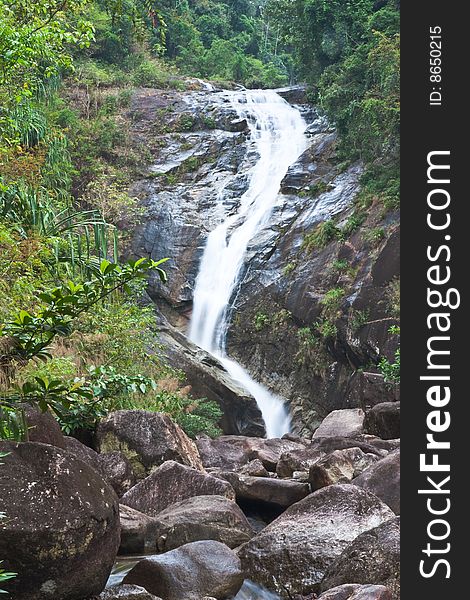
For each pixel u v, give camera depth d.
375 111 26.08
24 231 14.02
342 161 29.62
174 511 9.16
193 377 23.53
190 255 28.69
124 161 33.03
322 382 24.41
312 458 12.70
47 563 5.81
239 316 26.88
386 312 22.69
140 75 39.03
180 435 12.69
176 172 33.06
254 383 25.97
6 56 11.93
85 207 30.58
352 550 6.89
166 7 48.69
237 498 10.91
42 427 8.93
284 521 7.84
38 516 5.83
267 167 32.28
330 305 24.06
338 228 26.06
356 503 7.87
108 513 6.21
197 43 48.69
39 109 25.89
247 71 47.12
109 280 5.38
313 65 33.44
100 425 12.10
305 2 32.22
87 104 35.34
